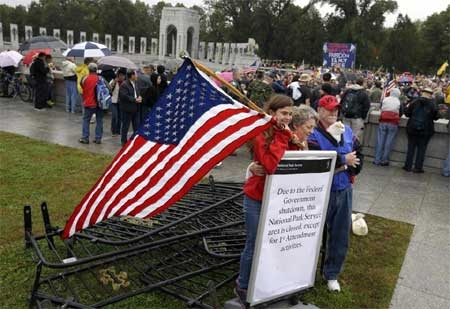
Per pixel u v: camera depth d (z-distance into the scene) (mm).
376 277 4461
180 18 57594
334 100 3730
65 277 3750
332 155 3510
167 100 3518
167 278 3986
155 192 3412
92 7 84125
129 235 4449
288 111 3271
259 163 3229
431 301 4098
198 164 3273
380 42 79750
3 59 15430
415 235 5691
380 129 9539
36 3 80875
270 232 3330
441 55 88312
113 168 3629
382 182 8250
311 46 77188
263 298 3438
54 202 5891
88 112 9594
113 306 3629
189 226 4754
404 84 24891
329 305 3881
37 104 13820
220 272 4234
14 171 7203
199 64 3480
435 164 9414
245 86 12664
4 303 3574
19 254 4391
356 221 5590
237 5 79125
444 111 13094
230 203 5340
